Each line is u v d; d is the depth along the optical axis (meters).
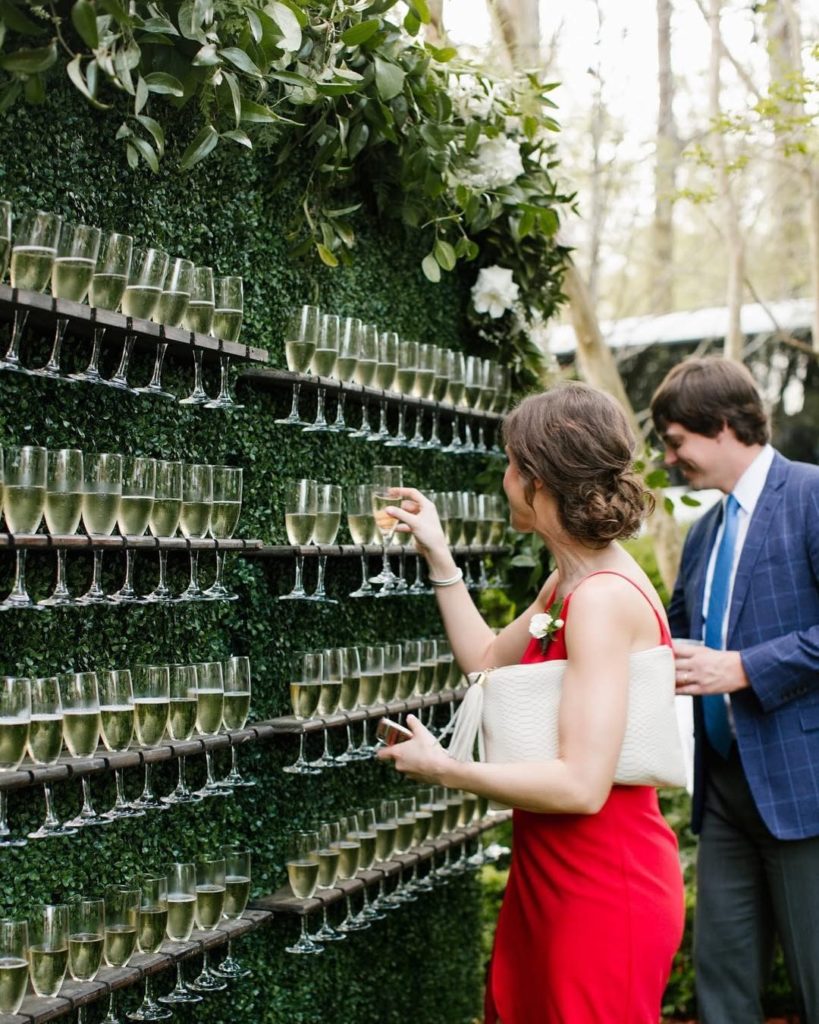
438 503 3.35
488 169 3.59
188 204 2.59
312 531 2.77
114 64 2.09
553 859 2.07
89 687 2.07
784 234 8.34
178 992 2.43
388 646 3.06
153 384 2.32
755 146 5.93
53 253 2.01
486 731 2.12
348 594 3.29
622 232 8.20
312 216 3.00
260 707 2.86
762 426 3.13
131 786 2.41
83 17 1.87
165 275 2.28
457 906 4.00
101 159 2.32
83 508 2.12
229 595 2.53
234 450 2.78
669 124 6.97
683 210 9.93
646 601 2.07
